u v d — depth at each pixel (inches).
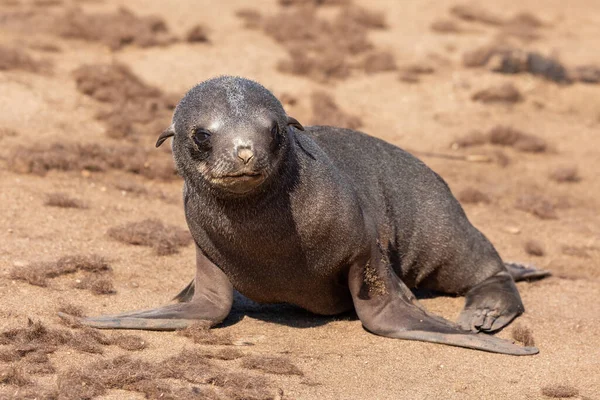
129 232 1398.9
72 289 1192.2
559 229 1702.8
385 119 2258.9
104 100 2102.6
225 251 1088.2
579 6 3346.5
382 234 1203.2
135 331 1072.8
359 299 1128.8
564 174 2025.1
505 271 1315.2
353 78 2461.9
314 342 1091.9
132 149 1830.7
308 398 927.0
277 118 1024.2
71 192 1592.0
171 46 2513.5
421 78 2507.4
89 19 2581.2
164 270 1302.9
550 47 2869.1
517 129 2278.5
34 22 2578.7
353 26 2753.4
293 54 2504.9
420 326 1113.4
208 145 1005.8
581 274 1449.3
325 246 1074.7
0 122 1889.8
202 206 1058.7
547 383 1015.6
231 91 1029.8
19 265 1235.2
